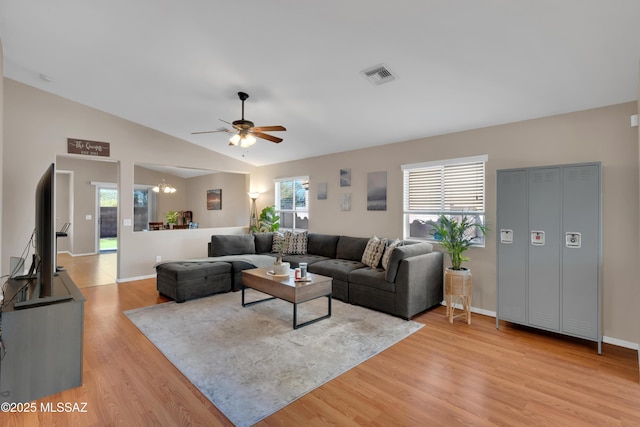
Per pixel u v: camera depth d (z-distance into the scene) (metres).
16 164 4.46
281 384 2.37
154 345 3.01
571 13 2.13
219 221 9.09
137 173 9.59
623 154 3.08
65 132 4.84
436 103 3.60
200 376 2.47
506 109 3.52
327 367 2.62
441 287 4.31
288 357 2.79
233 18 2.68
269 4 2.46
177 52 3.32
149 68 3.71
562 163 3.43
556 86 2.98
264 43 2.96
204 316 3.81
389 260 3.85
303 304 4.32
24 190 4.51
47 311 2.24
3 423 1.94
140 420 1.97
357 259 5.12
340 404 2.14
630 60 2.53
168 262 4.91
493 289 3.94
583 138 3.30
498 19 2.26
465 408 2.11
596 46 2.41
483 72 2.91
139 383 2.38
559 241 3.15
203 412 2.05
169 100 4.54
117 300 4.48
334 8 2.40
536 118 3.61
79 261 7.49
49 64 3.82
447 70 2.96
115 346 2.99
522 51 2.56
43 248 2.50
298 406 2.12
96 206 8.63
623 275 3.08
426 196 4.62
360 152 5.46
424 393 2.27
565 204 3.11
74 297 2.38
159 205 10.05
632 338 3.04
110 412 2.04
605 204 3.17
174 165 6.04
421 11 2.29
